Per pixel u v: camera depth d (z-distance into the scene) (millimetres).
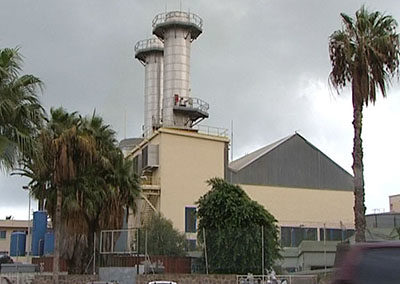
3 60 20328
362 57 24406
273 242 31953
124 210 35125
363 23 24891
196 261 32156
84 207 31016
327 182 55062
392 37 24641
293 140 55062
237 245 30656
